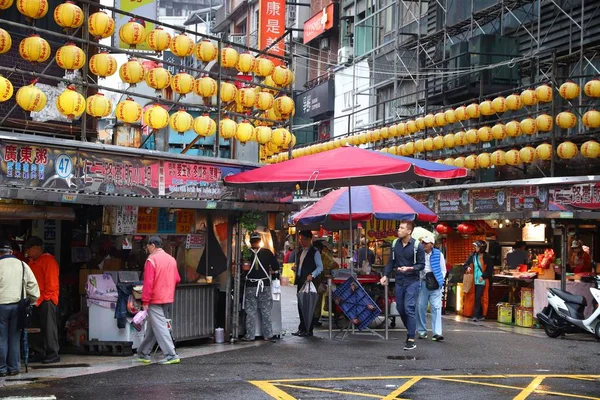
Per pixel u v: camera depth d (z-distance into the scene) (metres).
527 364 11.45
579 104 19.95
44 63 13.19
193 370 10.58
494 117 23.58
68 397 8.59
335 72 37.00
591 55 20.34
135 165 11.99
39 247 11.23
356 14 35.62
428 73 24.16
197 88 13.41
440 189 19.73
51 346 11.15
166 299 11.11
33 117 12.70
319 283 15.16
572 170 20.42
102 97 11.59
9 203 11.41
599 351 13.03
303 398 8.66
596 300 14.54
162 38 12.66
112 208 12.45
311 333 14.62
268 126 15.68
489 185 17.94
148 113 12.52
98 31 11.75
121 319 11.85
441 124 21.41
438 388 9.32
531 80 21.31
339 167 12.89
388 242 23.17
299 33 42.84
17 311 10.05
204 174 13.09
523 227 20.88
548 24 22.16
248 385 9.41
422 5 29.66
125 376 10.04
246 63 13.92
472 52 22.25
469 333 15.48
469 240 21.00
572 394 9.06
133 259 13.30
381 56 31.20
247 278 13.80
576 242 17.59
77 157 11.21
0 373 9.98
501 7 22.88
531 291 16.95
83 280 12.91
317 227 19.08
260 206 13.91
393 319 16.31
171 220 13.27
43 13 11.16
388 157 13.03
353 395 8.84
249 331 13.80
